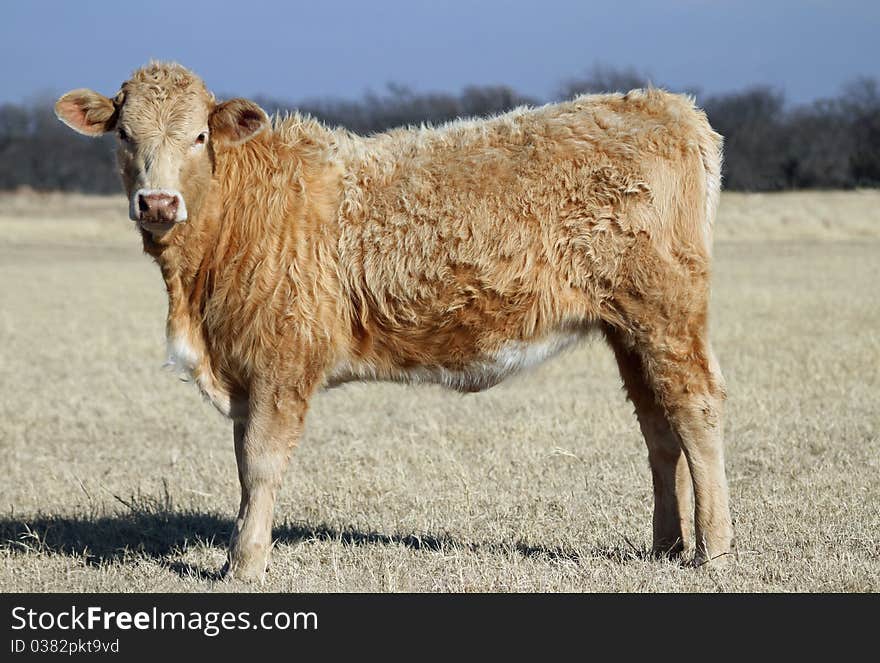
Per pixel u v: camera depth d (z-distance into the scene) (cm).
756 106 7662
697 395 714
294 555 765
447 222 707
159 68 727
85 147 8481
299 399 718
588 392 1409
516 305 713
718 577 682
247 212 716
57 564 758
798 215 5009
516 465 1012
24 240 4812
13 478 1016
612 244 707
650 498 898
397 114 6272
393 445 1104
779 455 1018
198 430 1237
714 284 2700
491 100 6178
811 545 750
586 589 669
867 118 7038
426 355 729
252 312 707
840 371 1457
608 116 727
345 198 718
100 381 1540
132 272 3353
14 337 1970
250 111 706
